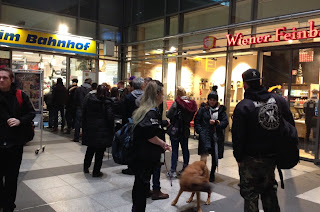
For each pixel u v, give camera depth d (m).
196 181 2.88
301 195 4.39
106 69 11.98
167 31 10.37
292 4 6.88
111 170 5.30
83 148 7.09
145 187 2.89
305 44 6.68
